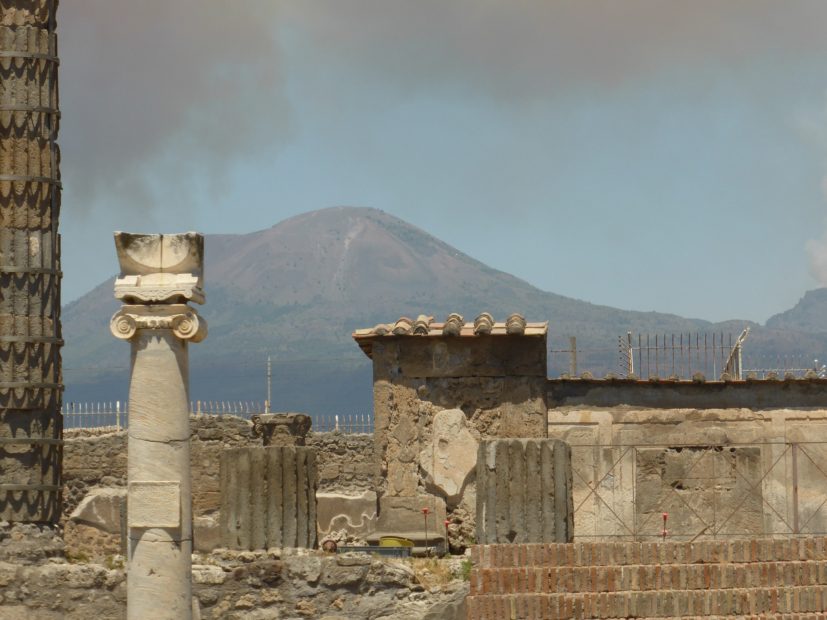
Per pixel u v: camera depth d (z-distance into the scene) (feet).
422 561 140.67
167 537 118.32
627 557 135.13
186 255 119.34
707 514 159.22
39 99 158.92
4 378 155.22
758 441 160.04
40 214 158.20
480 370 158.61
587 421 160.04
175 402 118.83
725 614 133.39
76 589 141.90
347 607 136.67
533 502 138.41
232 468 144.36
